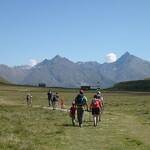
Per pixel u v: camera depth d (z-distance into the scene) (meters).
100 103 40.16
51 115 50.06
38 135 29.50
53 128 34.94
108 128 36.78
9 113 49.97
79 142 27.28
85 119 45.50
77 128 36.09
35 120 42.00
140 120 46.47
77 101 37.81
